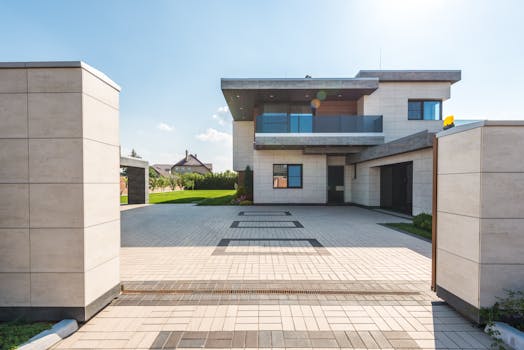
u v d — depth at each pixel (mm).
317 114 17344
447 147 3748
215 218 11797
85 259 3283
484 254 3139
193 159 79875
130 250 6574
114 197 3947
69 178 3262
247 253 6293
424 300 3920
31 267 3262
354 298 3980
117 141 4031
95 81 3520
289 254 6195
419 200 10523
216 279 4699
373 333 3109
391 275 4898
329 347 2854
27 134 3273
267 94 15531
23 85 3273
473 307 3238
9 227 3270
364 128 15211
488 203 3141
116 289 3988
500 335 2934
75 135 3264
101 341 2967
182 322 3340
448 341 2953
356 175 16953
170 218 11852
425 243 7199
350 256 6035
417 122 15852
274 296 4047
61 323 3139
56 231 3258
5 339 2848
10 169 3268
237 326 3248
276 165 17031
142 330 3168
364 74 15766
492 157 3135
